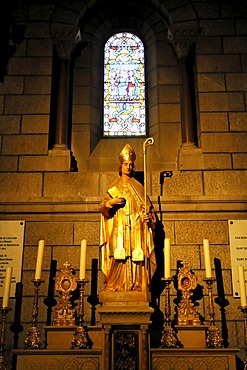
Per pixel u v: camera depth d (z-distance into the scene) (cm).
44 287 637
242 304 564
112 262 582
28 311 628
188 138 716
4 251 654
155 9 818
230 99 726
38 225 667
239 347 607
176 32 765
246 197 666
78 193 686
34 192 685
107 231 600
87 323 619
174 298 625
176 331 580
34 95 734
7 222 667
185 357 548
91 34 817
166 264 582
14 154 704
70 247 656
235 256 645
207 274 580
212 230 659
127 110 788
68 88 754
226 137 706
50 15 778
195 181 686
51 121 732
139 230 594
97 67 808
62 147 712
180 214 666
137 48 825
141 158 735
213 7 779
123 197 607
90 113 768
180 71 755
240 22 771
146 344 535
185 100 734
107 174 695
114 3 828
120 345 539
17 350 550
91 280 638
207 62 746
